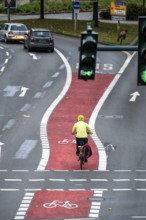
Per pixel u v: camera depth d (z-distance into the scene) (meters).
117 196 48.31
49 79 101.69
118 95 91.56
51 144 64.94
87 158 56.88
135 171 55.38
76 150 58.88
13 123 74.56
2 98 88.62
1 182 51.84
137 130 71.62
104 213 44.41
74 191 49.50
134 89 95.25
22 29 142.00
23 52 126.81
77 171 55.09
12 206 45.97
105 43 134.38
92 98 89.62
